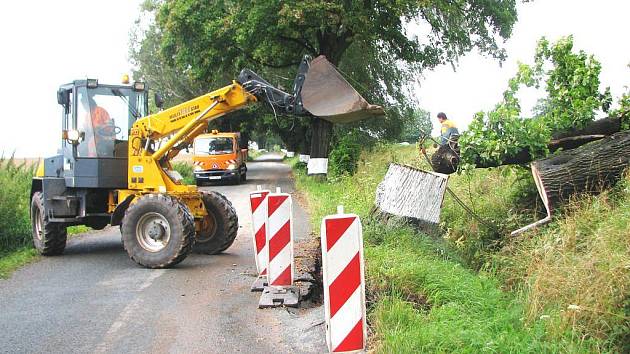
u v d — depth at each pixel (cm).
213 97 1012
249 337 628
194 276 920
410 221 1050
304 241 1198
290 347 595
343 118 849
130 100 1132
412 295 707
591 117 982
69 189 1124
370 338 588
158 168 1056
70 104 1111
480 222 1051
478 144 993
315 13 2381
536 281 634
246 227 1501
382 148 2653
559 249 721
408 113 3212
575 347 505
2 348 601
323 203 1722
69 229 1468
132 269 980
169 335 639
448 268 798
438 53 2755
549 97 1035
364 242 959
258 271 878
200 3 2586
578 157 893
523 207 1052
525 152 1002
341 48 2736
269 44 2652
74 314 719
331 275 538
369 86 3119
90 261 1064
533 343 509
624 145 885
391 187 1067
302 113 901
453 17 2609
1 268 977
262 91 962
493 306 643
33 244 1198
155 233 975
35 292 829
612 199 823
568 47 1012
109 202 1115
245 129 4025
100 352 589
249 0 2456
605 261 595
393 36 2648
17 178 1439
